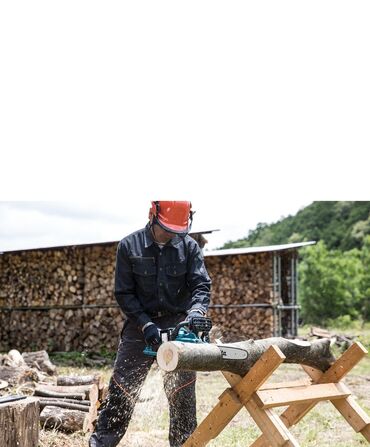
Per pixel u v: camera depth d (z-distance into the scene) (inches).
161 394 236.8
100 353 456.1
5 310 512.7
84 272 478.9
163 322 147.6
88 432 181.8
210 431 118.3
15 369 233.6
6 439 140.1
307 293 880.3
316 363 131.0
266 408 113.3
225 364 112.0
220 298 513.3
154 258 146.6
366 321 874.8
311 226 1374.3
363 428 128.3
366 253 935.0
